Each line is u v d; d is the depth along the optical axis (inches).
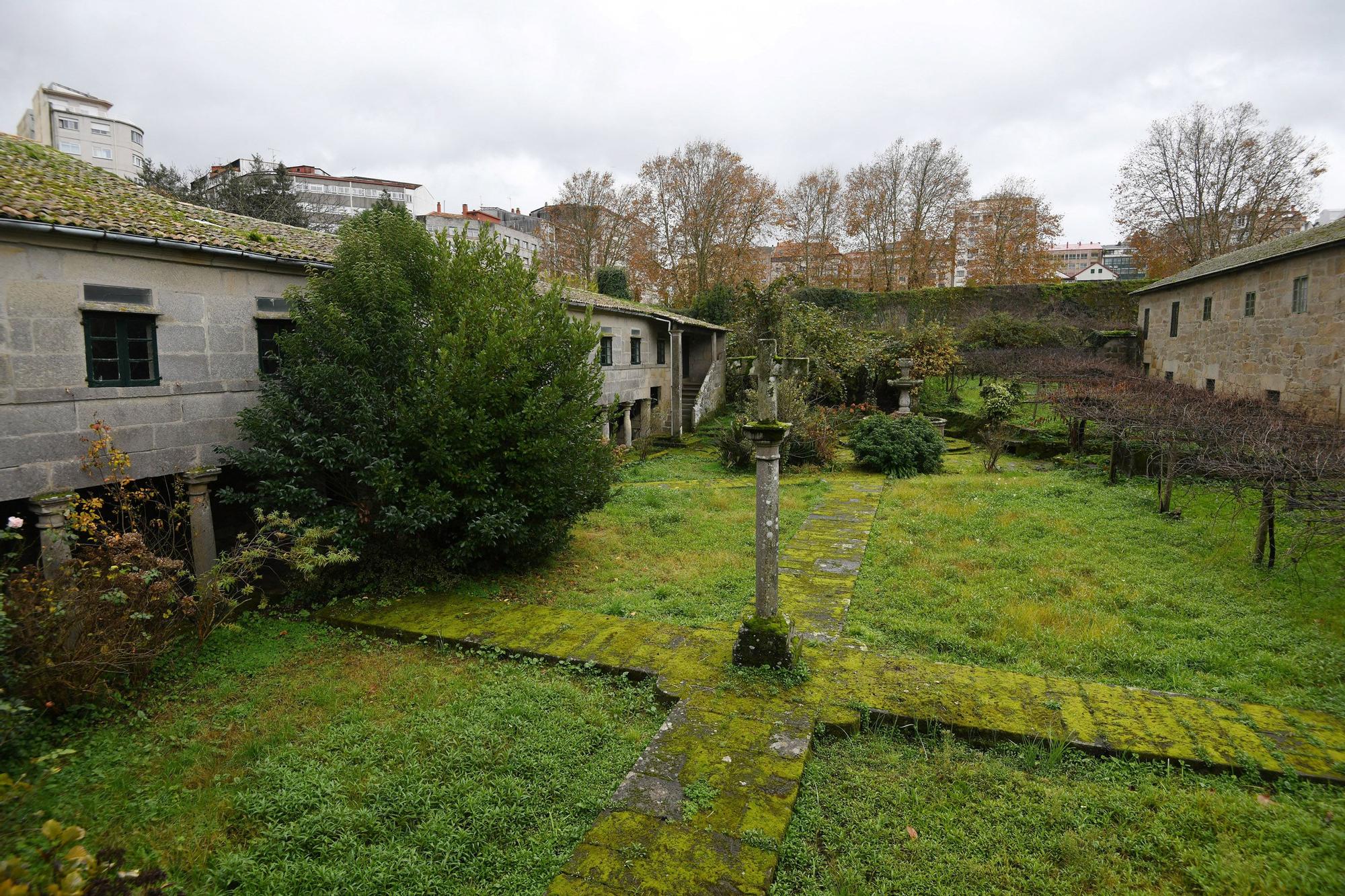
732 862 138.3
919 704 197.3
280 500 283.7
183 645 253.8
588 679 225.5
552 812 158.7
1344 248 525.7
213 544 313.4
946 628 255.6
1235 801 154.6
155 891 134.0
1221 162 1197.1
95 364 272.5
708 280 1491.1
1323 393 550.0
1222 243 1237.1
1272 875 131.3
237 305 324.8
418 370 299.9
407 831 154.6
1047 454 642.8
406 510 291.3
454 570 324.5
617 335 711.1
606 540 390.0
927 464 575.8
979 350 1005.2
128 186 360.8
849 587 300.7
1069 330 1053.2
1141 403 538.3
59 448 260.1
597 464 353.1
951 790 163.5
